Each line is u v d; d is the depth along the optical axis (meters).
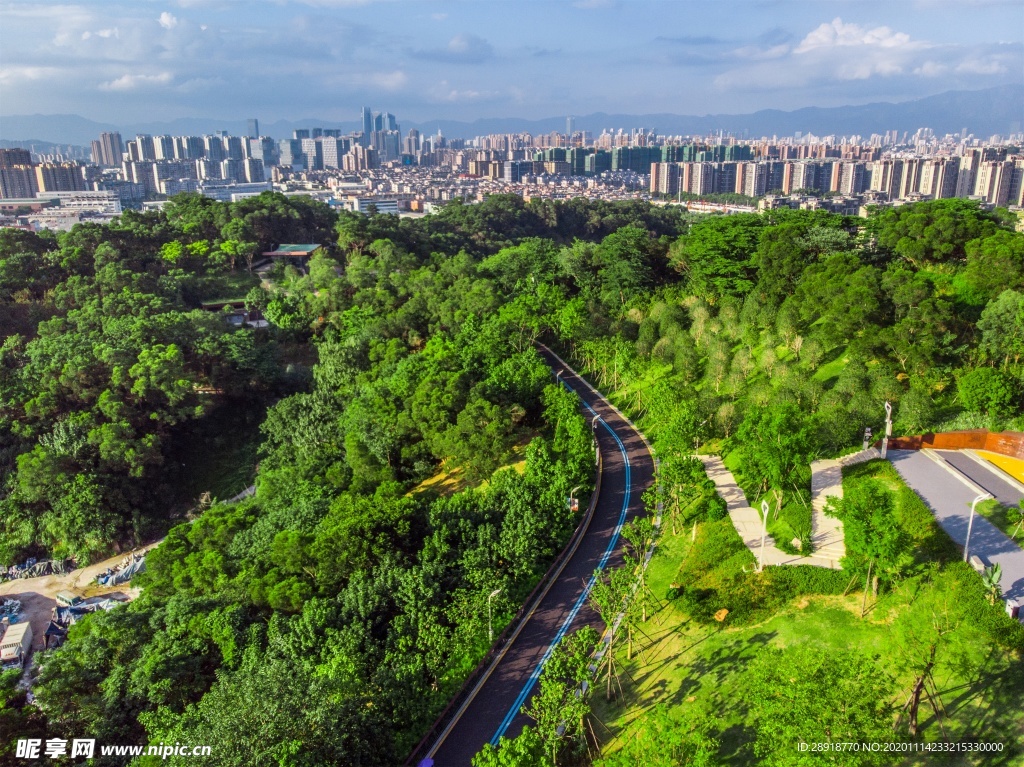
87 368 98.75
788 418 56.69
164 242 154.12
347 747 37.38
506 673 45.97
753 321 86.00
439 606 50.91
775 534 53.00
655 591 51.38
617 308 111.25
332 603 51.72
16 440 96.69
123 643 55.22
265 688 38.22
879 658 38.31
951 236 86.75
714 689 40.41
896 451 60.53
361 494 68.62
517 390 84.50
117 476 94.00
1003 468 56.25
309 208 186.12
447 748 40.84
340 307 127.56
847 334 74.38
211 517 76.31
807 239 99.19
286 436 97.12
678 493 57.66
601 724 40.62
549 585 54.47
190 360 111.62
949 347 67.81
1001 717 33.91
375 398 85.31
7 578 86.44
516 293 124.88
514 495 62.88
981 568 43.12
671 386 76.12
